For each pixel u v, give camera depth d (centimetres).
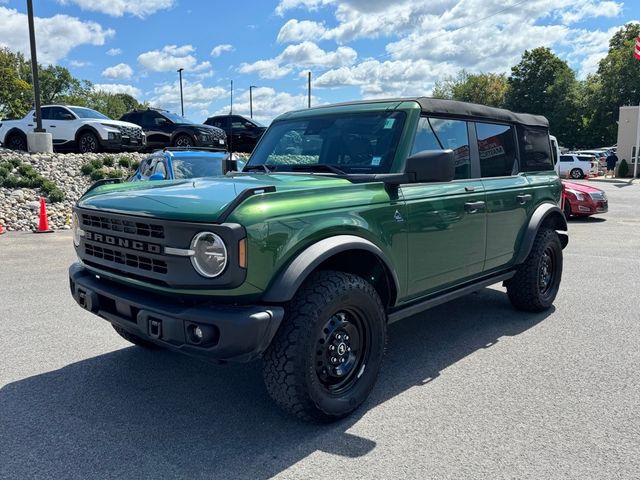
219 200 299
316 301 309
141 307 308
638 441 309
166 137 1923
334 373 332
